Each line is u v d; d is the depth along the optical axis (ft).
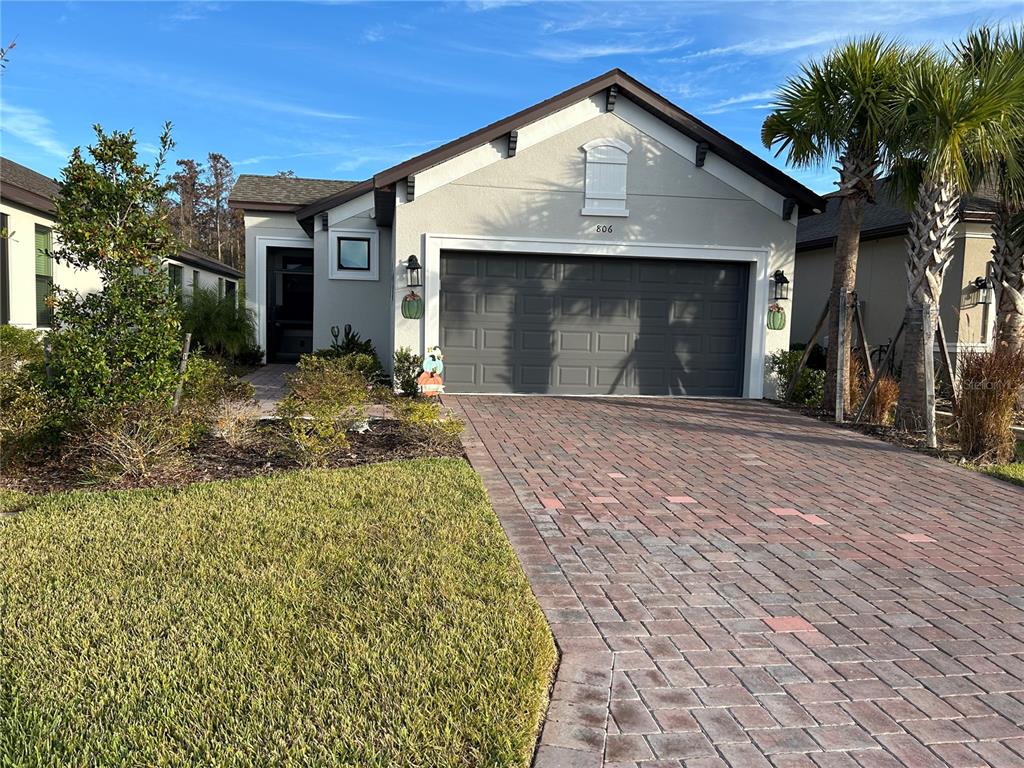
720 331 39.99
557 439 27.35
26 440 20.52
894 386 33.12
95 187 21.48
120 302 21.76
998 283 37.78
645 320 39.32
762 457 25.45
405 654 10.13
